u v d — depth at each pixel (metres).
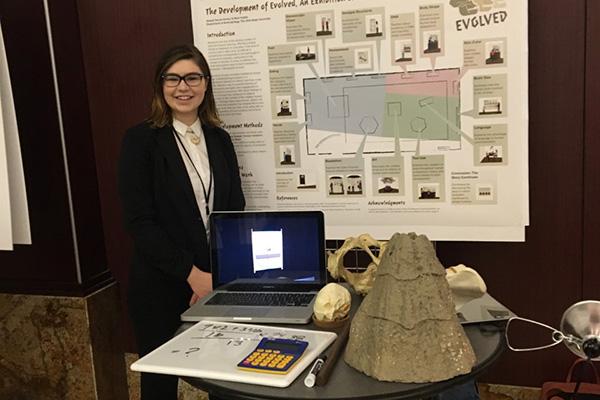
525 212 2.03
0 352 2.50
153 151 1.94
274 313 1.49
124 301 2.57
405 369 1.14
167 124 1.97
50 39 2.25
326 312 1.40
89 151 2.45
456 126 2.04
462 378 1.16
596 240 2.07
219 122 2.12
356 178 2.17
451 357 1.15
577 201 2.07
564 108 2.03
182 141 1.99
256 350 1.26
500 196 2.04
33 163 2.34
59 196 2.34
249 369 1.18
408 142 2.10
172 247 1.89
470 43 1.99
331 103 2.15
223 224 1.68
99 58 2.41
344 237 2.22
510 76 1.97
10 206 2.11
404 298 1.18
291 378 1.14
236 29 2.20
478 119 2.02
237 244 1.67
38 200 2.36
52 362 2.45
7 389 2.53
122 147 1.94
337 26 2.10
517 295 2.18
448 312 1.18
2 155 2.06
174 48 1.96
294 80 2.18
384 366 1.15
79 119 2.39
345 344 1.30
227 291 1.67
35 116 2.31
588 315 1.31
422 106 2.07
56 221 2.36
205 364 1.22
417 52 2.04
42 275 2.42
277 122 2.22
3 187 2.08
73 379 2.44
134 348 2.58
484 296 1.52
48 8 2.23
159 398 2.05
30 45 2.27
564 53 1.99
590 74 1.98
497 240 2.07
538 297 2.16
